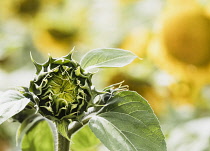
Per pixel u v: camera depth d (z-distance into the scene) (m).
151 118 0.70
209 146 1.29
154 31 1.38
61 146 0.74
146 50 1.39
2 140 1.41
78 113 0.69
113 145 0.68
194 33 1.31
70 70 0.70
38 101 0.68
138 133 0.70
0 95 0.68
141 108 0.71
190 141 1.31
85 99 0.69
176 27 1.32
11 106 0.66
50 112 0.69
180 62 1.34
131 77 1.35
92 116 0.71
